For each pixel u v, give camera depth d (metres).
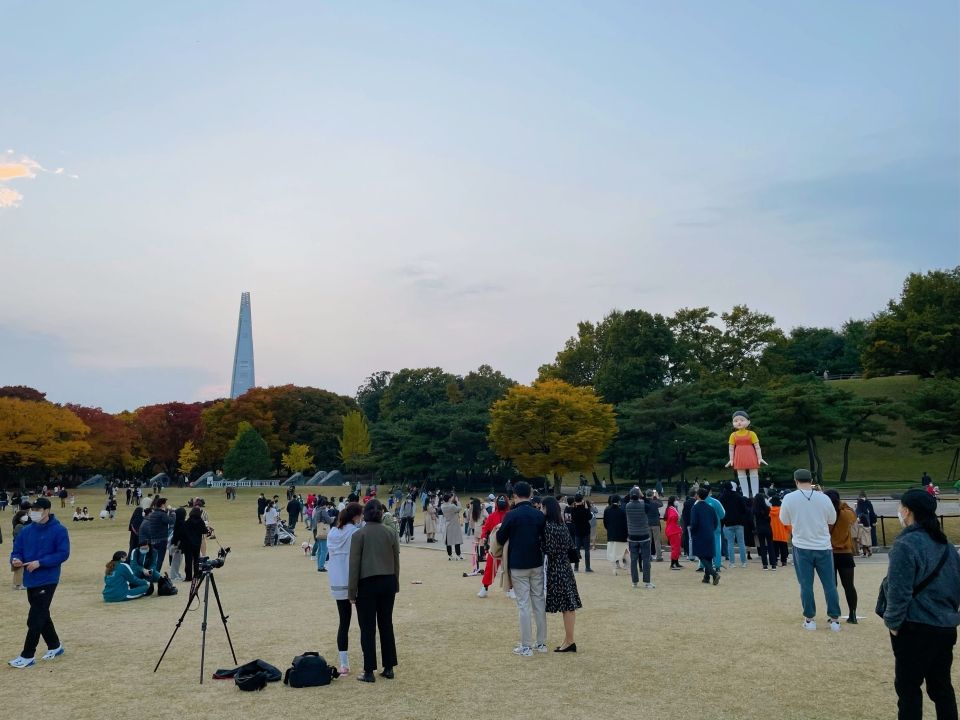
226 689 7.69
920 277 74.50
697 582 15.48
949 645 5.39
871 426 56.75
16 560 9.00
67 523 46.50
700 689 7.49
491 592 14.84
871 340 71.12
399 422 81.12
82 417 92.00
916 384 75.19
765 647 9.24
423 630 10.66
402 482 79.94
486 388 111.69
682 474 65.44
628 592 14.09
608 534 17.17
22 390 98.38
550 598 9.20
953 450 65.06
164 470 115.38
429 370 108.81
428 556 22.97
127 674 8.34
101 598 14.85
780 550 17.95
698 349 80.38
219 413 102.56
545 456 61.44
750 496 22.95
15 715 6.87
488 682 7.82
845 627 10.40
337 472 97.56
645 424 60.97
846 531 10.68
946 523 26.02
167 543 16.98
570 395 62.94
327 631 10.73
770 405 55.69
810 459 57.72
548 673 8.15
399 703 7.12
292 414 103.69
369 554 8.03
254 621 11.66
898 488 50.16
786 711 6.78
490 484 80.69
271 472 97.75
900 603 5.36
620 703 7.05
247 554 25.06
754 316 79.69
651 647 9.34
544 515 9.41
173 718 6.74
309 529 35.69
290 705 7.10
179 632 10.81
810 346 107.25
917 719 5.37
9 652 9.72
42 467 82.00
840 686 7.55
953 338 65.62
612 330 78.25
